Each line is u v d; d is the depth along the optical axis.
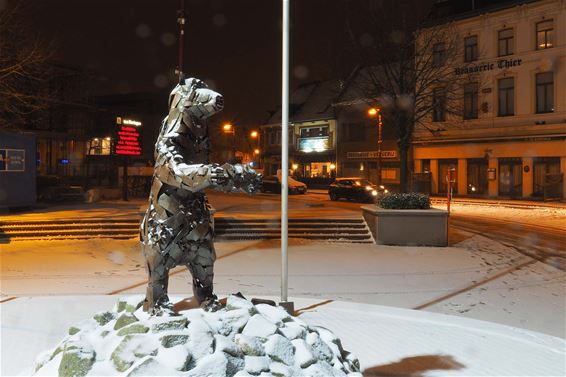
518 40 36.88
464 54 39.75
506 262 13.79
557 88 34.94
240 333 3.99
